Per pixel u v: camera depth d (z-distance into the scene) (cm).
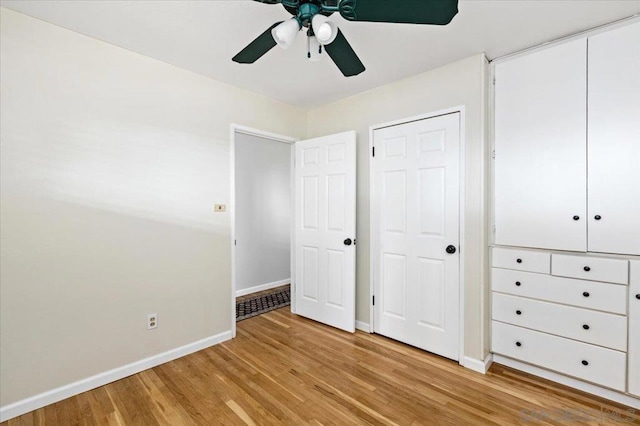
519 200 215
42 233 182
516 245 216
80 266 196
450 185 234
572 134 195
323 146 305
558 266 199
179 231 242
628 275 176
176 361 235
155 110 229
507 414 173
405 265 261
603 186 185
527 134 212
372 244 284
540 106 206
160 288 232
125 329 215
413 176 255
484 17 177
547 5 166
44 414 175
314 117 339
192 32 193
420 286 252
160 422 168
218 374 217
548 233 204
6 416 170
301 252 329
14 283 174
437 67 239
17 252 174
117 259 211
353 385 202
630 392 175
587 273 189
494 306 225
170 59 229
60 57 188
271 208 455
